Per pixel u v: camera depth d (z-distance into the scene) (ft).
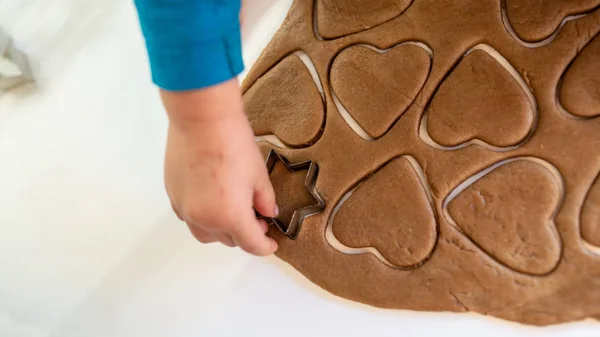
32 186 1.59
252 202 1.26
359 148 1.38
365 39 1.42
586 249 1.24
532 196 1.27
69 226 1.56
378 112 1.38
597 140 1.25
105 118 1.59
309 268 1.39
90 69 1.62
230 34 1.11
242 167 1.19
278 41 1.50
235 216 1.20
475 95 1.32
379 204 1.35
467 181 1.31
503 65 1.32
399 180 1.34
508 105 1.30
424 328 1.32
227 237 1.30
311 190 1.38
